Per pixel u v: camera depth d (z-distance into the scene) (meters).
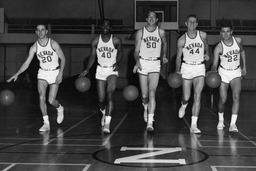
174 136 5.91
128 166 3.91
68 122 7.67
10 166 3.90
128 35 22.16
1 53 24.31
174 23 20.17
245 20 24.50
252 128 6.89
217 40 22.25
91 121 7.86
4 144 5.17
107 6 24.94
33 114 9.25
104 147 4.98
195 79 6.27
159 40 6.21
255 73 24.20
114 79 6.30
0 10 22.69
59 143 5.26
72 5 25.02
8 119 8.18
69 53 24.47
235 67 6.34
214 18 24.50
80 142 5.34
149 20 6.13
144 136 5.90
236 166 3.91
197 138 5.72
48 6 24.98
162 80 21.36
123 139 5.61
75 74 24.47
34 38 22.67
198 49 6.16
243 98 16.39
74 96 16.92
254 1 24.75
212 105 12.42
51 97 6.51
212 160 4.20
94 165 3.96
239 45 6.25
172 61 21.92
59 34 22.64
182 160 4.20
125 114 9.35
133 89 6.51
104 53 6.34
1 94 6.24
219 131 6.48
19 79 23.62
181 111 7.04
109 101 6.31
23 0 24.97
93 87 21.81
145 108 6.90
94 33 22.75
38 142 5.34
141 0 20.08
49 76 6.35
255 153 4.59
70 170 3.74
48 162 4.09
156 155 4.47
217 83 6.25
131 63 23.86
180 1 23.84
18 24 23.59
